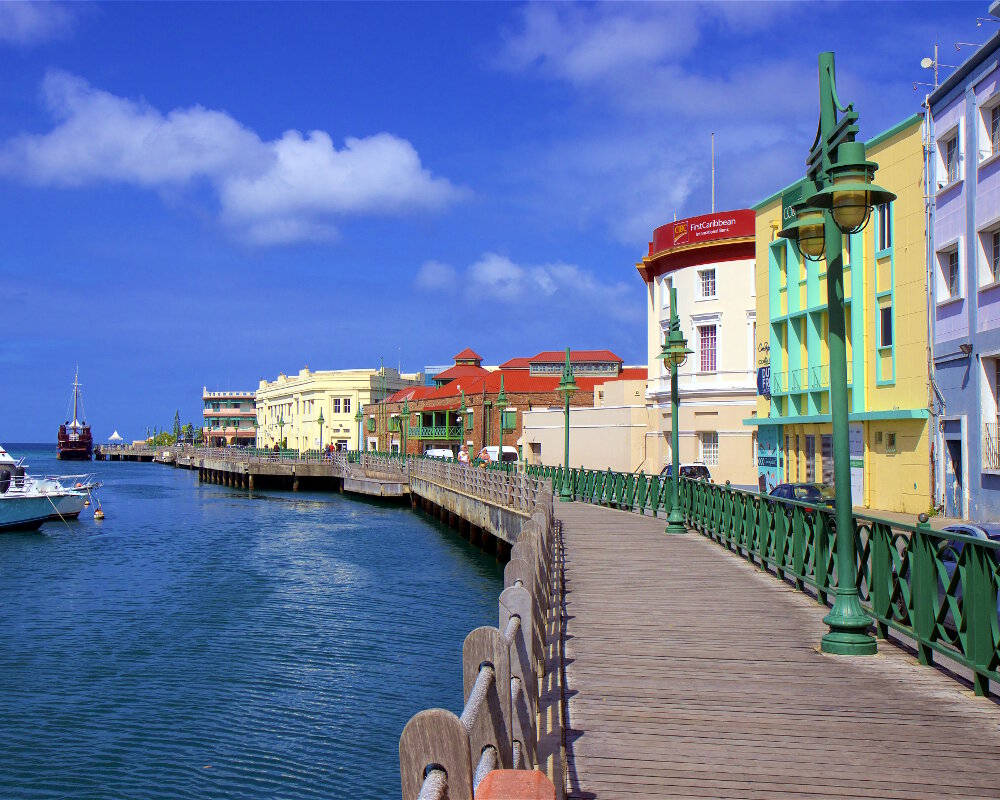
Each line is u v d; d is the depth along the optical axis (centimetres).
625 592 1483
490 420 7488
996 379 2541
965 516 2627
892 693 888
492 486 3625
